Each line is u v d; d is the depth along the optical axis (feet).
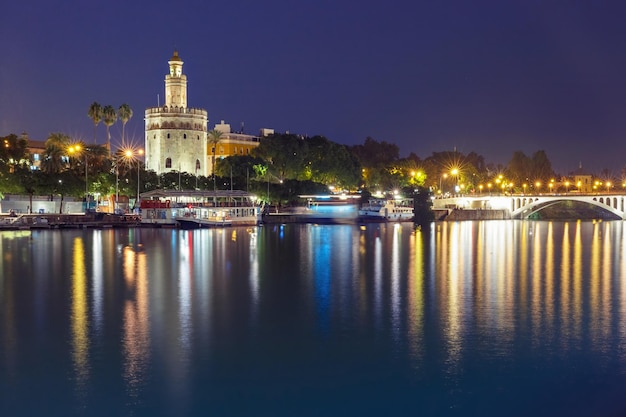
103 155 501.97
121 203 524.52
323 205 575.79
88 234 382.22
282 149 622.95
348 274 227.40
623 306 170.40
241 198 499.51
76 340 137.59
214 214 468.34
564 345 134.82
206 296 183.42
